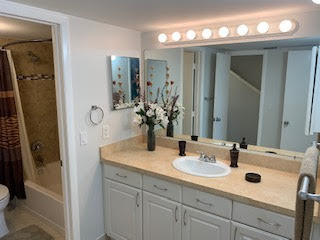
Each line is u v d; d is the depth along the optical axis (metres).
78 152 2.16
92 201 2.36
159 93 2.66
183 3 1.62
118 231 2.40
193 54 2.42
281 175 1.96
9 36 2.93
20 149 3.07
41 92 3.52
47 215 2.81
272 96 2.09
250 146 2.24
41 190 2.88
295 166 2.00
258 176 1.85
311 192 0.88
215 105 2.38
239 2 1.60
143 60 2.68
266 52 2.06
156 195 2.07
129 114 2.63
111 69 2.35
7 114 2.95
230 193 1.66
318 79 1.87
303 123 1.97
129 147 2.66
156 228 2.12
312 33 1.82
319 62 1.84
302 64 1.91
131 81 2.58
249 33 2.05
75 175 2.16
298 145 2.01
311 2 1.59
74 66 2.04
